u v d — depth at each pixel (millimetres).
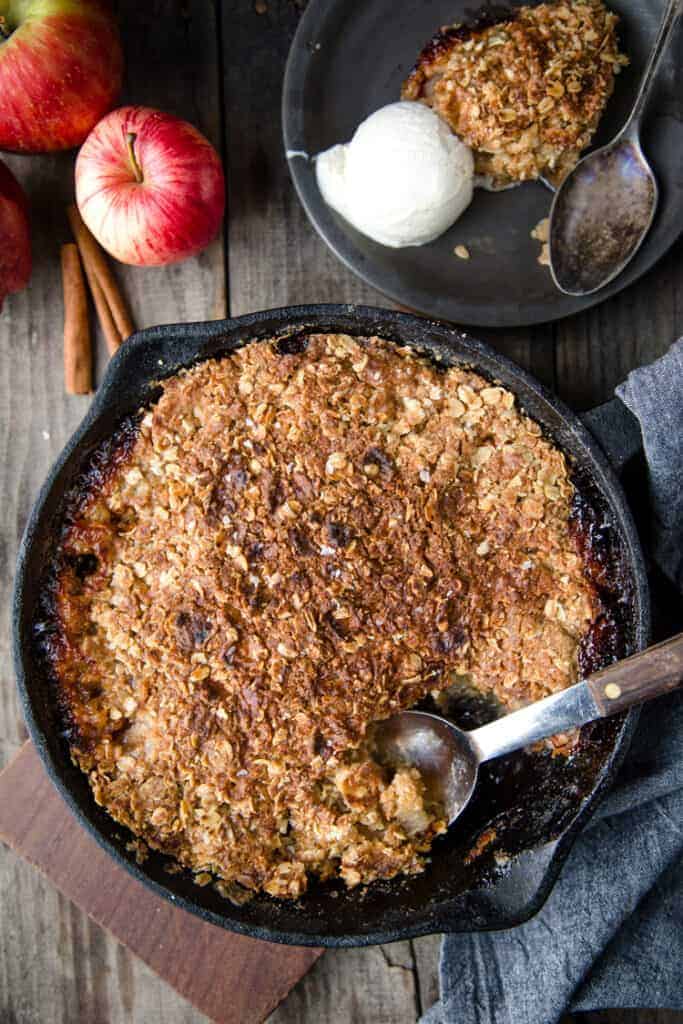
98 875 651
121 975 670
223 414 592
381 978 663
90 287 675
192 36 675
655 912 642
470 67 648
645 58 665
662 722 630
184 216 627
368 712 582
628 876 630
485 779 609
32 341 681
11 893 673
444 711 614
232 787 577
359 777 581
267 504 584
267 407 591
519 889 578
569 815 593
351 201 646
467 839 603
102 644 587
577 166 649
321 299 680
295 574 581
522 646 590
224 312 677
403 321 584
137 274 677
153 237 632
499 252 663
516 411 598
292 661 578
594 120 655
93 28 618
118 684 586
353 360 598
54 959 672
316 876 591
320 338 599
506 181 667
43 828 653
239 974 646
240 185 677
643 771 627
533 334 676
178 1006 667
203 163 625
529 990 629
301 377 594
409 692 588
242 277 678
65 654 585
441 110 654
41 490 573
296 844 586
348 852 584
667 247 645
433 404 597
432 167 639
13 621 567
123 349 578
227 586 580
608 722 594
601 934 626
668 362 598
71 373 670
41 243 677
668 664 552
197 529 583
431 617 584
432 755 598
